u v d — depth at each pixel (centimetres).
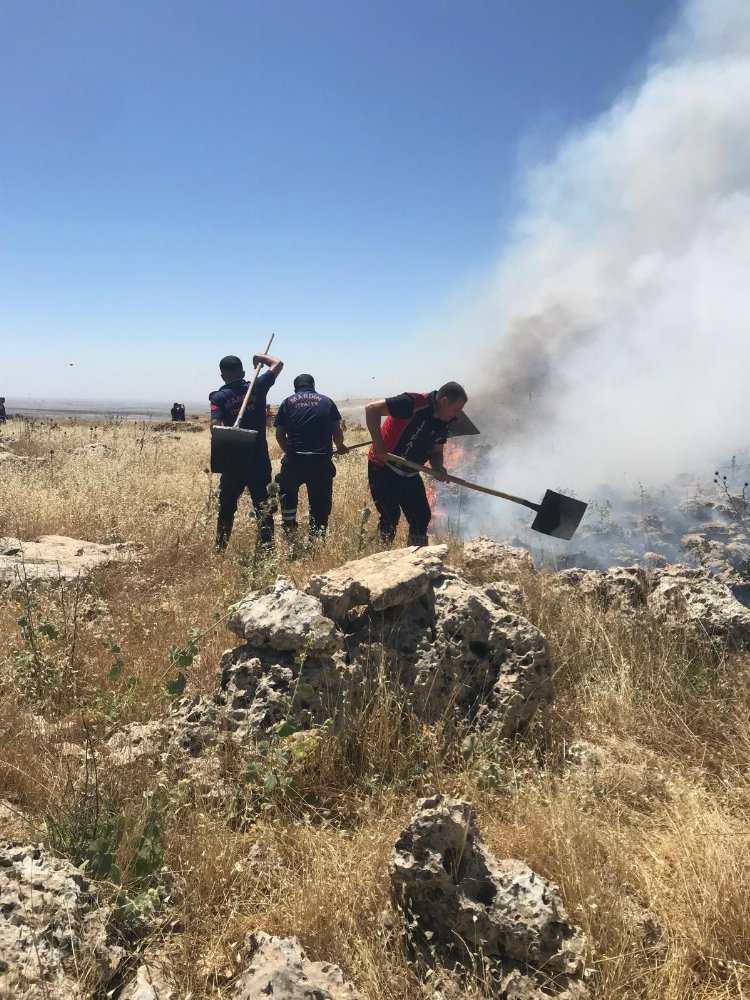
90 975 189
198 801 269
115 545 638
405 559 389
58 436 1722
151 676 371
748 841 260
